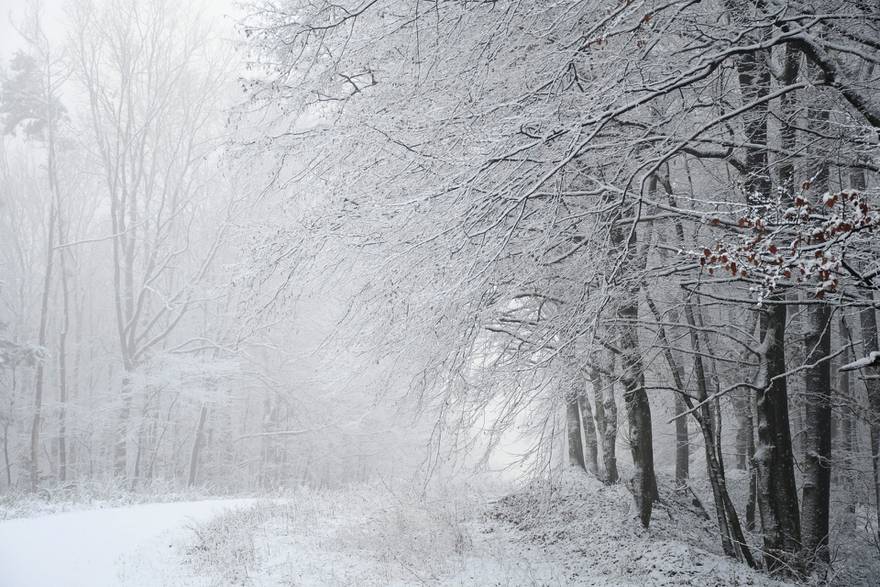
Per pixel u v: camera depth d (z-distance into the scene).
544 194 7.45
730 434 25.11
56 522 14.57
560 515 13.29
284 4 8.78
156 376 28.41
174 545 12.04
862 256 6.24
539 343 9.20
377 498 15.49
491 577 9.96
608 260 8.70
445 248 7.12
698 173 13.28
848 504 16.69
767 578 10.20
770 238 5.46
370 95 8.66
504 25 6.79
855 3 7.16
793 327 14.93
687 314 12.29
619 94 6.50
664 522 13.42
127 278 31.92
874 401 14.33
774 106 10.64
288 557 11.00
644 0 6.32
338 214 8.21
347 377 12.24
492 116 7.36
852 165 8.56
